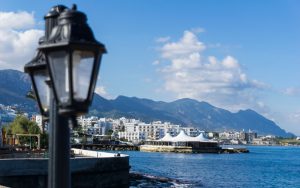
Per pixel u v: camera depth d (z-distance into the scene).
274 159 177.12
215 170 102.94
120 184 46.34
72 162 40.72
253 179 83.94
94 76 5.56
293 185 75.31
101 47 5.53
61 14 5.64
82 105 5.48
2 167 35.50
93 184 42.34
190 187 62.31
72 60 5.41
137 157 159.50
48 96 6.34
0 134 62.53
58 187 6.14
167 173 89.06
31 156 51.06
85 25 5.62
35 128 100.50
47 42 5.55
